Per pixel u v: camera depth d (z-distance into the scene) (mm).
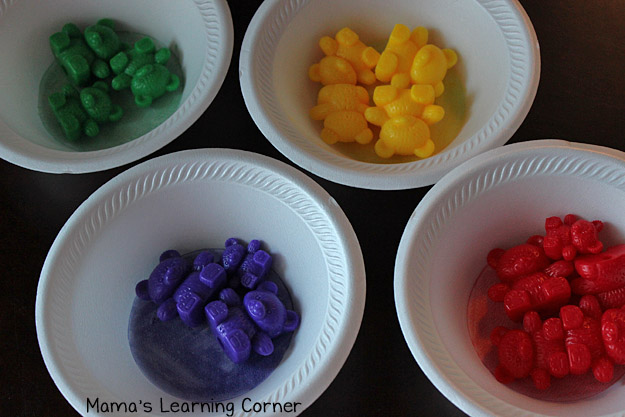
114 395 298
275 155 360
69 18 375
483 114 337
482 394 288
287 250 327
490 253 328
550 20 369
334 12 359
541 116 354
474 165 303
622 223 312
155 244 331
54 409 322
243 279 324
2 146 327
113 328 319
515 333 308
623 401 295
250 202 321
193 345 324
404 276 294
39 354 328
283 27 344
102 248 314
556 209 319
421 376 324
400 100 348
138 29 386
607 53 362
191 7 353
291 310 323
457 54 363
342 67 358
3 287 338
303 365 291
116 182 310
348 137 352
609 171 302
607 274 304
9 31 359
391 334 330
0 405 323
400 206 349
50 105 366
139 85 366
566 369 300
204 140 362
